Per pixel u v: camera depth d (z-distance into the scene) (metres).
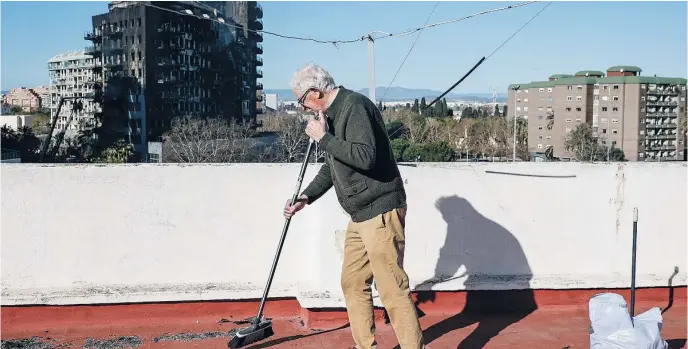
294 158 42.12
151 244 4.08
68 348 3.65
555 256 4.32
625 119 65.44
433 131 46.75
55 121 62.03
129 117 64.94
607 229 4.36
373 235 3.14
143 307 4.00
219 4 74.56
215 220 4.12
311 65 3.18
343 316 3.98
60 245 4.02
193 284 4.11
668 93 66.56
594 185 4.33
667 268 4.41
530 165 4.26
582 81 66.19
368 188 3.11
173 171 4.07
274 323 4.03
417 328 3.20
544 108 67.56
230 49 72.44
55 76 74.88
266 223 4.16
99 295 3.92
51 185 3.99
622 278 4.29
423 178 4.17
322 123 3.02
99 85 67.81
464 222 4.22
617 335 3.33
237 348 3.58
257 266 4.16
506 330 3.98
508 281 4.19
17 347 3.65
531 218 4.29
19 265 3.99
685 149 67.44
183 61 67.44
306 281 4.16
